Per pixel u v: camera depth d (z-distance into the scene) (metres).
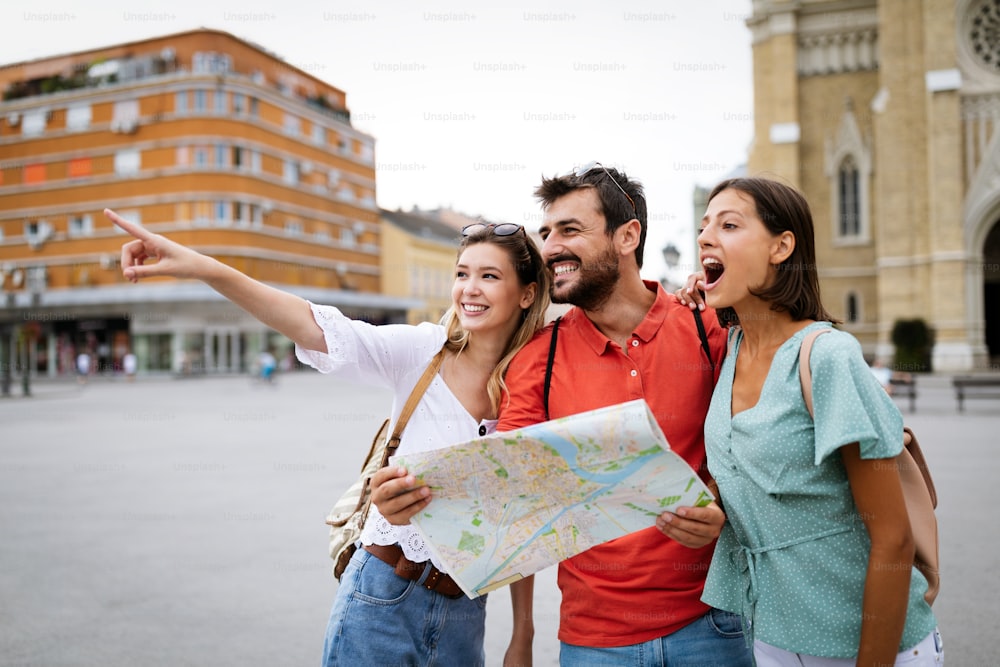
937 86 30.95
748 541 1.78
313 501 7.79
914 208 31.91
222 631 4.33
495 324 2.14
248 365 46.38
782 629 1.72
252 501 7.81
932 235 31.17
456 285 2.16
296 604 4.77
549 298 2.22
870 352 33.28
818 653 1.68
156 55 43.75
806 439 1.68
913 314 31.88
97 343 45.16
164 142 43.16
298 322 2.02
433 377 2.15
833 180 34.06
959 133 30.95
